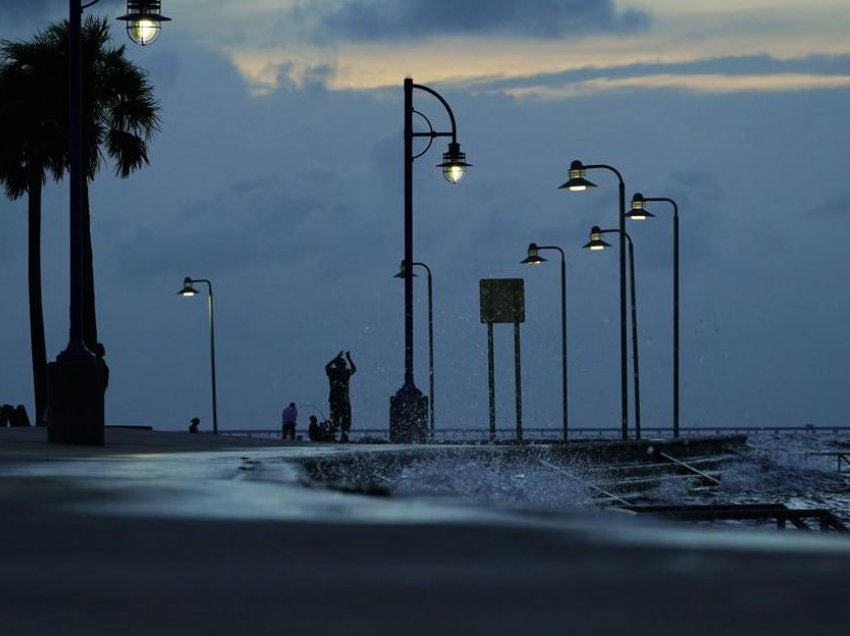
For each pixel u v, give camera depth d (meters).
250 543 10.16
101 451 34.34
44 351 89.19
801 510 33.12
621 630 6.34
